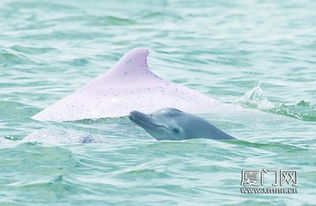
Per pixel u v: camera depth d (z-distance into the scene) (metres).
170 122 34.94
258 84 48.59
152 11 81.81
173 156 31.69
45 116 38.97
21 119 38.59
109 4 89.00
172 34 67.81
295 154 32.50
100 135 35.66
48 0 86.50
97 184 28.17
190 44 62.78
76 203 26.34
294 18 78.69
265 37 66.81
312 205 26.75
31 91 45.28
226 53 59.59
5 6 82.06
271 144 33.78
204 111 39.81
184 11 84.25
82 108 39.31
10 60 52.84
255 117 39.59
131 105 39.38
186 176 29.34
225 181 28.92
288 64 56.34
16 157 30.80
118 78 40.94
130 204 26.42
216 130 35.12
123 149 32.53
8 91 45.00
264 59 57.84
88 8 85.31
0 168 29.64
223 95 46.78
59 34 66.00
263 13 82.50
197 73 52.94
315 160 31.69
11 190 27.27
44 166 29.94
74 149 32.38
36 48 57.00
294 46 62.78
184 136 34.62
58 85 47.28
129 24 73.56
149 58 56.88
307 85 49.53
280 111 42.41
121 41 63.56
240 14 81.94
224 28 72.00
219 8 86.94
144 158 31.41
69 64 53.31
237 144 33.72
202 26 73.38
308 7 86.44
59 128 37.00
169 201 26.80
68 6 85.00
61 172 29.25
